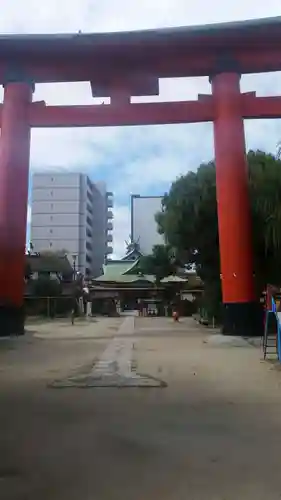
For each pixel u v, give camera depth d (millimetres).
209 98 20203
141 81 21000
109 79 20875
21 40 19844
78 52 20203
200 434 5902
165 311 58000
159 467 4758
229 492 4145
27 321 42219
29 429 6160
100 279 59469
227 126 19516
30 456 5094
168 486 4281
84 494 4105
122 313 70125
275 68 20188
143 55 20172
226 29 19172
